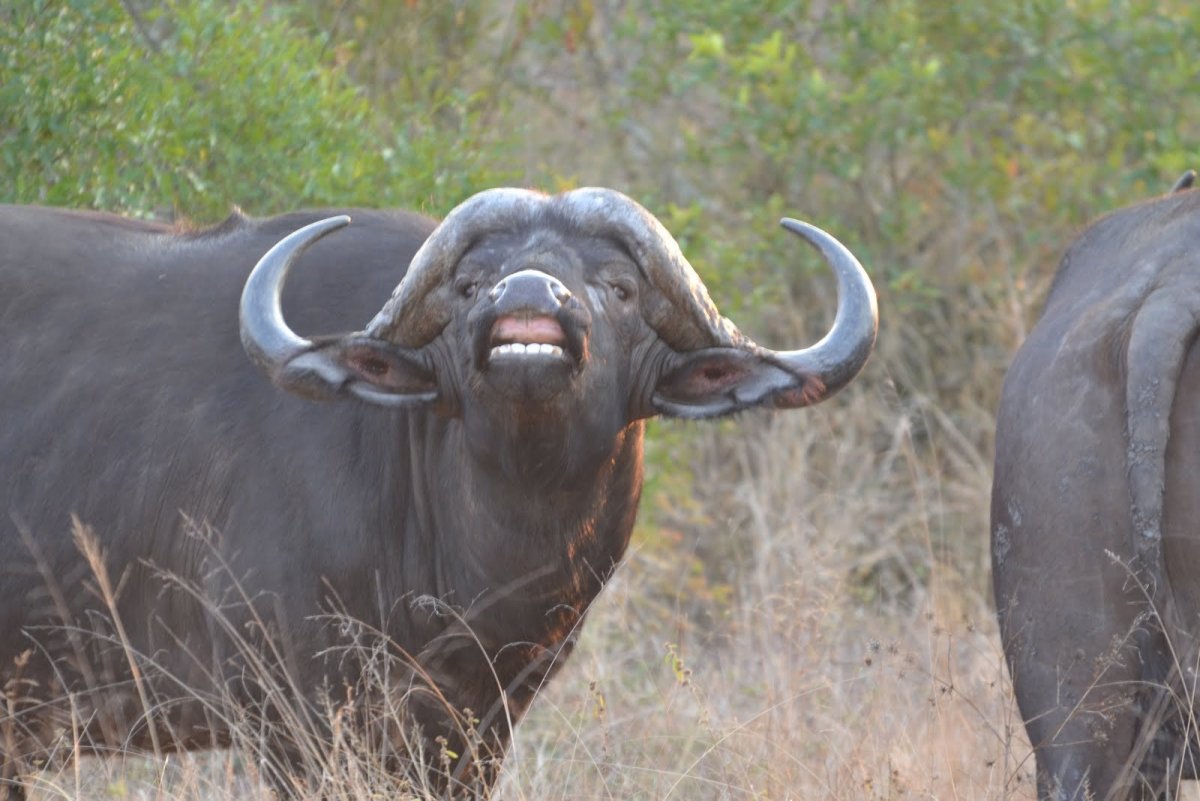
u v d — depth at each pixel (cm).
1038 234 3312
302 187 2386
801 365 1583
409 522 1683
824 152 3350
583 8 3588
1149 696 1593
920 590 2652
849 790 1841
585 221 1545
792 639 2322
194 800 1764
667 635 2592
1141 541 1516
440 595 1681
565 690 2356
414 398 1578
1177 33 3394
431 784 1723
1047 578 1592
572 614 1684
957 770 1883
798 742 2005
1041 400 1616
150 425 1716
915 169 3478
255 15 2556
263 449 1680
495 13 3616
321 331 1706
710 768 2006
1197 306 1532
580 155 3616
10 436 1739
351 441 1672
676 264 1562
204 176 2389
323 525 1656
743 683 2347
